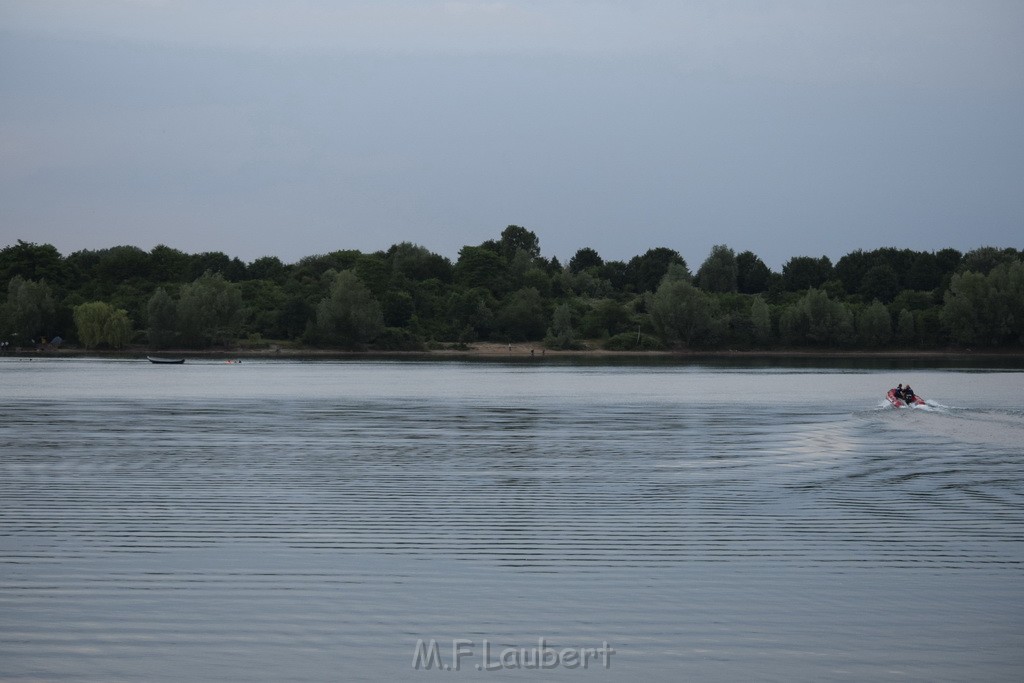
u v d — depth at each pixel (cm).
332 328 16575
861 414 5425
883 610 1658
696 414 5428
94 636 1522
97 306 15975
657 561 1955
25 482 2862
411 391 7588
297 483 2864
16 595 1709
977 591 1759
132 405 5931
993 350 16512
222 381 8988
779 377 10262
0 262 19875
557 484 2864
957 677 1391
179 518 2342
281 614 1627
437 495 2670
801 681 1377
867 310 17250
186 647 1482
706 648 1493
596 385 8575
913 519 2356
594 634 1549
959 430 4506
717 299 19250
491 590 1762
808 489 2784
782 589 1770
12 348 16188
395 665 1428
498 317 18175
